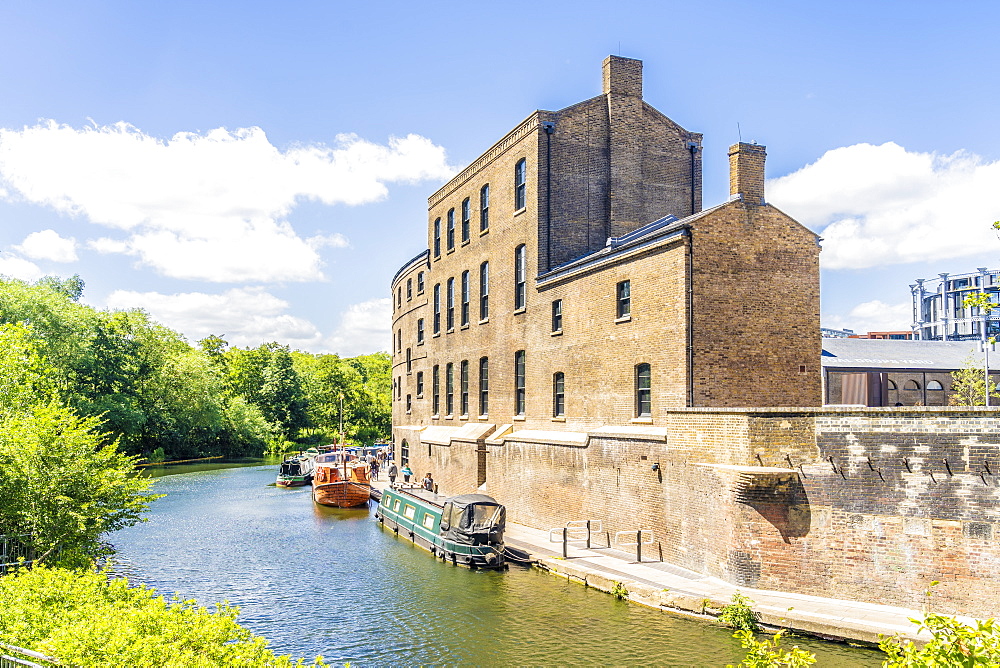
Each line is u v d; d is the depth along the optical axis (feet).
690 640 50.21
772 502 54.34
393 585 68.08
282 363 309.83
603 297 77.41
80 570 41.47
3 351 69.51
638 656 48.01
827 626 47.42
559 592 62.18
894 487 50.21
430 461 121.60
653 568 63.21
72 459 54.03
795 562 53.47
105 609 32.22
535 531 84.53
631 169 97.35
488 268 105.09
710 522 58.95
